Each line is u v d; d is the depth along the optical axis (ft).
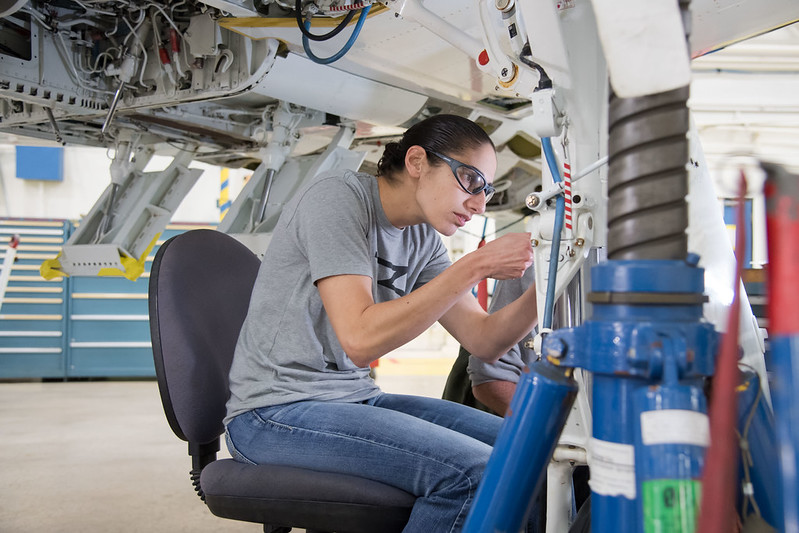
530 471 2.20
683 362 1.84
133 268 11.69
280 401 4.25
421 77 9.94
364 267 4.14
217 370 4.76
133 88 10.23
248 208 11.14
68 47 10.10
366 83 10.09
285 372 4.33
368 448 3.85
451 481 3.64
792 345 1.59
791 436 1.58
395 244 4.78
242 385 4.43
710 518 1.62
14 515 8.43
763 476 2.08
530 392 2.18
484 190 4.37
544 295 3.41
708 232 3.22
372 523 3.79
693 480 1.77
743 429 2.07
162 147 13.08
